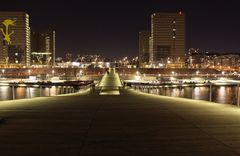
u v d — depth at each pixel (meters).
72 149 8.95
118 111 16.38
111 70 196.62
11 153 8.62
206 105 19.17
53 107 18.31
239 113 15.34
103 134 10.77
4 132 11.08
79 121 13.23
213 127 11.84
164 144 9.46
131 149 8.95
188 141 9.80
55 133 10.92
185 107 18.09
